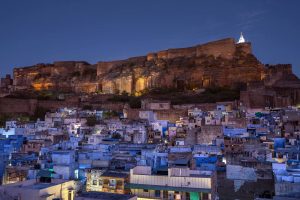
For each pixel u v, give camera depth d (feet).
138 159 181.16
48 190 106.52
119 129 329.31
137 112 448.65
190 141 282.36
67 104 595.88
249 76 588.09
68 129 352.08
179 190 128.36
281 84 540.11
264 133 278.87
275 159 185.37
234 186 167.32
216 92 551.18
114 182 143.23
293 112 353.72
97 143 257.96
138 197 130.82
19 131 340.18
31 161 196.65
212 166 183.52
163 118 436.76
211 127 279.90
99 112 488.85
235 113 379.55
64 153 167.53
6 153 233.14
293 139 250.16
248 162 178.60
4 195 103.55
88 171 154.40
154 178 136.36
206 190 126.11
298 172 153.58
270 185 162.71
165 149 219.00
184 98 535.19
